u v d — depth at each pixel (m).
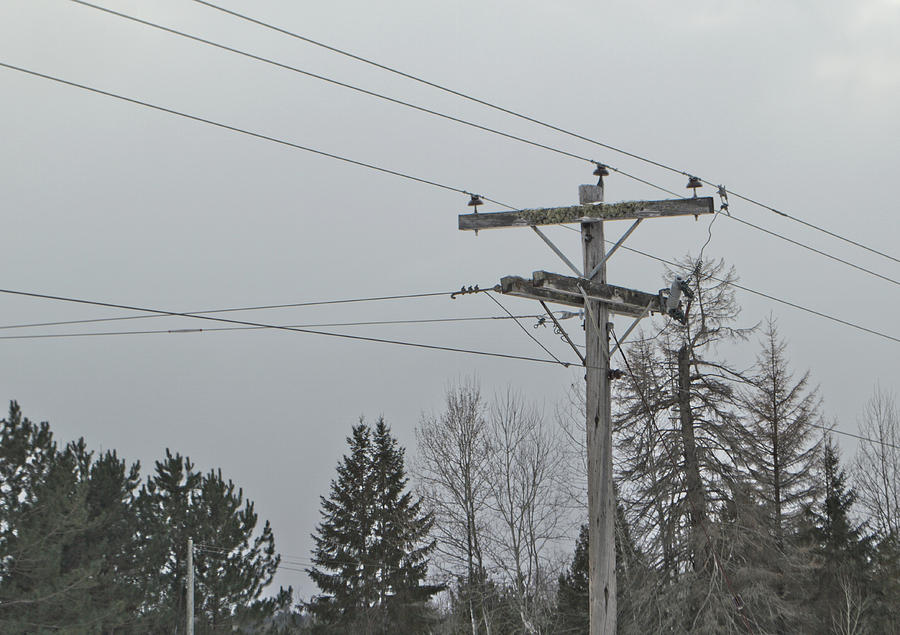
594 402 19.02
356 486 65.06
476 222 20.06
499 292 18.89
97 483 62.25
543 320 19.64
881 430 57.03
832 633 46.59
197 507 64.94
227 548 63.97
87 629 49.88
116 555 61.81
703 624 34.59
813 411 45.34
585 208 19.45
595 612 18.17
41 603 49.69
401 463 65.50
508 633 47.00
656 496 36.00
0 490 53.59
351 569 63.38
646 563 36.12
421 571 61.53
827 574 48.88
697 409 37.53
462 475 44.72
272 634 62.69
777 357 46.00
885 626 48.69
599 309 19.45
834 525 50.69
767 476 39.69
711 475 36.50
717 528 35.06
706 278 39.03
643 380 37.62
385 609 62.00
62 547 56.41
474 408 45.72
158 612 60.28
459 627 47.62
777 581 37.66
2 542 49.97
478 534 44.44
